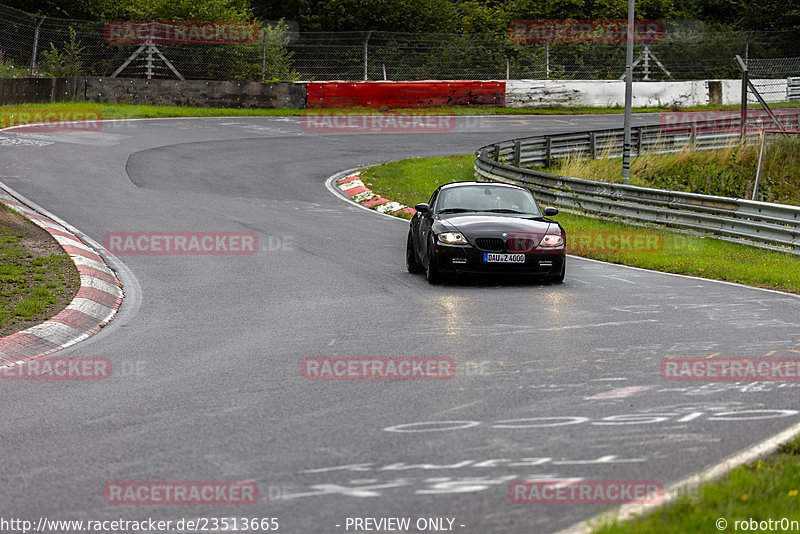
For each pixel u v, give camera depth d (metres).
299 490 15.42
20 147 82.12
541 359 25.80
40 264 39.41
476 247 38.91
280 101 127.25
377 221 61.41
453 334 29.38
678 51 160.25
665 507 13.78
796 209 53.25
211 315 32.75
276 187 74.19
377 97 132.38
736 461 16.34
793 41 173.50
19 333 28.39
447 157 95.56
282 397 21.73
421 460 16.97
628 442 18.03
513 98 138.25
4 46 118.94
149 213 58.00
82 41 127.25
